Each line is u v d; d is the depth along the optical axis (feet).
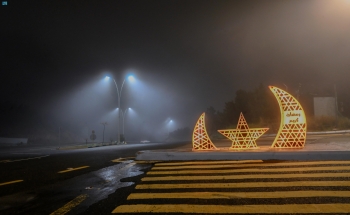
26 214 19.16
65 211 19.51
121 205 20.03
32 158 56.44
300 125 34.86
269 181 23.70
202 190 22.40
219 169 28.30
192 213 18.04
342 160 28.81
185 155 34.12
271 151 31.40
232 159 32.01
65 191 24.76
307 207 18.35
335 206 18.35
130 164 35.12
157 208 19.10
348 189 21.20
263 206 18.75
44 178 30.94
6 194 24.31
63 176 31.53
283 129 35.40
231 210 18.29
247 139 36.32
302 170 26.12
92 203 21.02
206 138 37.63
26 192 24.84
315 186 22.06
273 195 20.63
